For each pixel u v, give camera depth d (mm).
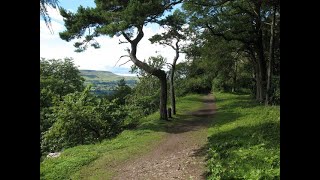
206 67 39906
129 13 19969
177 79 48406
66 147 19297
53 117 21734
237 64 48781
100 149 15648
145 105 34281
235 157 10195
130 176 11211
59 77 46781
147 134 19281
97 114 20859
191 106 34625
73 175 11797
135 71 38344
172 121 24062
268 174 7652
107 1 23047
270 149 10461
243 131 15359
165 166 11922
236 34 28781
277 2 21234
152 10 20062
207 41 30438
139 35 24531
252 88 46188
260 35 29422
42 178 11539
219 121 21203
